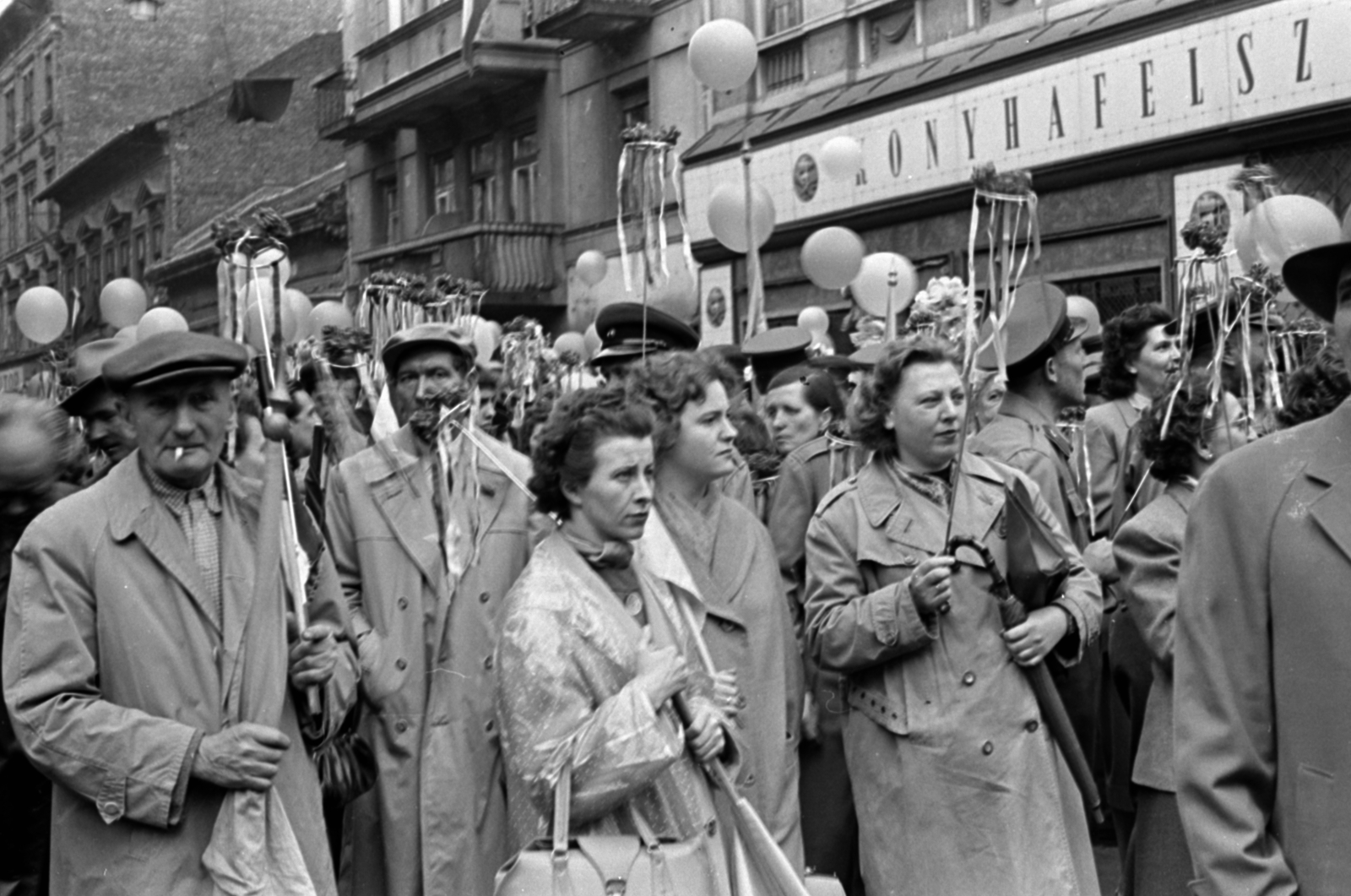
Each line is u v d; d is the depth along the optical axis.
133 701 3.99
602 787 3.72
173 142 37.16
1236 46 13.09
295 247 34.12
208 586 4.08
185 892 3.90
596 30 22.39
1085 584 4.97
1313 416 4.99
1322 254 2.98
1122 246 14.35
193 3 39.06
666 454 5.00
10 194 47.44
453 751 5.19
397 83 26.88
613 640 3.87
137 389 4.03
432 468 5.41
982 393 6.25
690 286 8.18
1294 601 2.89
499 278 24.44
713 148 19.78
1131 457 6.10
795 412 7.04
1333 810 2.83
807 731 5.54
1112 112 14.25
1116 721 5.51
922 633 4.70
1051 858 4.71
